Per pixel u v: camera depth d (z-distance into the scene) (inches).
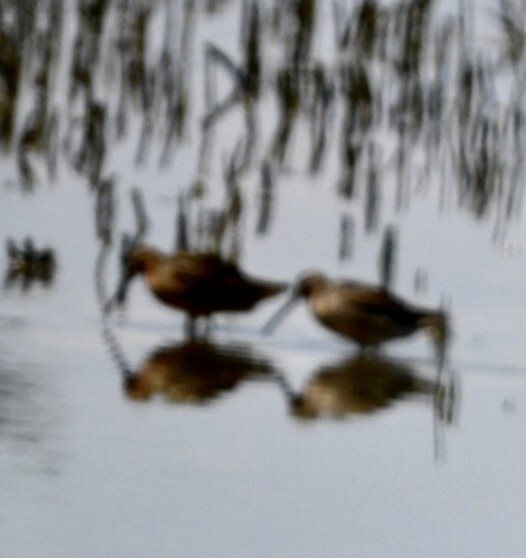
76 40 1695.4
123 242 1374.3
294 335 1235.2
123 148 1620.3
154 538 816.3
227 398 1048.2
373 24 1688.0
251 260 1390.3
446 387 1107.9
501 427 1023.6
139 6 1712.6
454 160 1604.3
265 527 842.2
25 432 946.1
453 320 1263.5
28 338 1156.5
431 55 1684.3
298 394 1069.8
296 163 1615.4
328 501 881.5
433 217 1529.3
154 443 945.5
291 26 1697.8
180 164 1599.4
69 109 1652.3
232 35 1763.0
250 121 1636.3
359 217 1510.8
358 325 1194.0
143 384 1062.4
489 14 1745.8
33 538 806.5
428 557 823.7
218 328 1238.3
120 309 1258.0
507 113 1627.7
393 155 1621.6
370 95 1648.6
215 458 930.1
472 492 913.5
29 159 1595.7
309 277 1227.9
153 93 1657.2
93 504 848.3
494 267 1407.5
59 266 1344.7
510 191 1582.2
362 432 998.4
